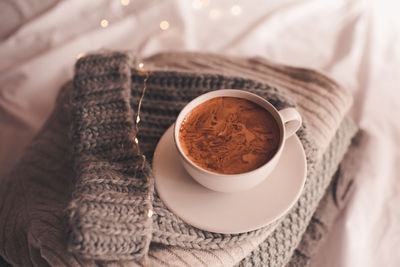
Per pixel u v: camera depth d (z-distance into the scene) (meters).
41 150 0.59
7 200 0.57
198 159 0.44
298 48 0.86
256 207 0.44
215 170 0.43
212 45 0.88
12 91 0.83
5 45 0.90
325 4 0.89
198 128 0.46
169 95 0.53
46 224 0.49
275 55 0.85
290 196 0.45
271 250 0.50
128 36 0.91
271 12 0.90
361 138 0.72
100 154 0.48
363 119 0.74
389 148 0.72
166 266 0.45
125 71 0.53
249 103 0.47
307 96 0.56
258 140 0.44
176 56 0.69
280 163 0.47
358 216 0.65
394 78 0.79
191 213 0.44
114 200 0.44
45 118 0.80
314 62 0.84
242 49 0.85
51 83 0.84
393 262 0.63
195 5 0.93
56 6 0.93
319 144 0.52
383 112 0.75
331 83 0.58
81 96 0.51
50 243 0.46
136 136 0.52
